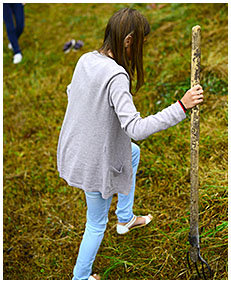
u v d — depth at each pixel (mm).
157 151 2902
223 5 3791
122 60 1636
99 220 1889
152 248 2295
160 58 3670
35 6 5773
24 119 3758
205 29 3648
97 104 1601
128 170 1784
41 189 2984
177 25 3959
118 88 1496
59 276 2338
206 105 3006
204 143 2744
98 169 1697
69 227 2621
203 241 2164
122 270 2232
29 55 4668
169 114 1457
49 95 3943
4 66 4641
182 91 3162
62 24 5137
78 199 2816
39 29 5180
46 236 2604
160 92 3316
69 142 1772
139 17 1587
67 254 2449
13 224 2754
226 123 2791
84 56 1745
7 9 4320
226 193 2324
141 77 1741
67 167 1825
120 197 2207
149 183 2725
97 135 1644
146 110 3232
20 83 4270
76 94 1724
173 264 2150
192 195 1775
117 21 1583
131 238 2395
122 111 1466
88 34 4695
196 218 1816
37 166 3199
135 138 1459
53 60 4492
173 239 2258
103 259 2330
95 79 1590
